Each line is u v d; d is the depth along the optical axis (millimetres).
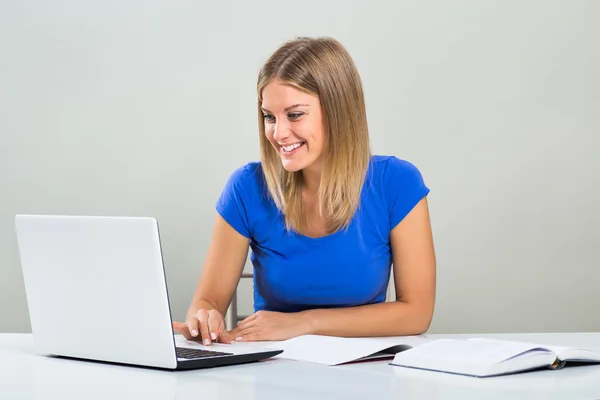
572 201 3031
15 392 929
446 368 1106
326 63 1561
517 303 3033
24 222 1213
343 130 1588
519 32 3012
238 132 2984
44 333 1241
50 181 2939
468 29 3008
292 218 1674
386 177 1718
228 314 2270
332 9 2998
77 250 1153
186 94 2965
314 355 1228
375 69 3004
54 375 1062
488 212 3025
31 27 2926
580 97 3021
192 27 2961
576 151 3025
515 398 922
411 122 3012
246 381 1013
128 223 1089
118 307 1125
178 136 2965
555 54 3012
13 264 2926
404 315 1616
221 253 1753
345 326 1552
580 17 3008
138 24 2947
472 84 3012
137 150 2953
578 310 3037
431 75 3012
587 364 1209
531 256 3033
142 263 1085
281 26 2992
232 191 1760
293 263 1692
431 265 1702
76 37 2936
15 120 2928
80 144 2941
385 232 1707
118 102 2949
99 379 1026
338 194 1622
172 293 2957
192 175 2973
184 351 1219
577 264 3031
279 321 1522
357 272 1685
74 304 1180
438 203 3018
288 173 1673
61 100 2938
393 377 1057
